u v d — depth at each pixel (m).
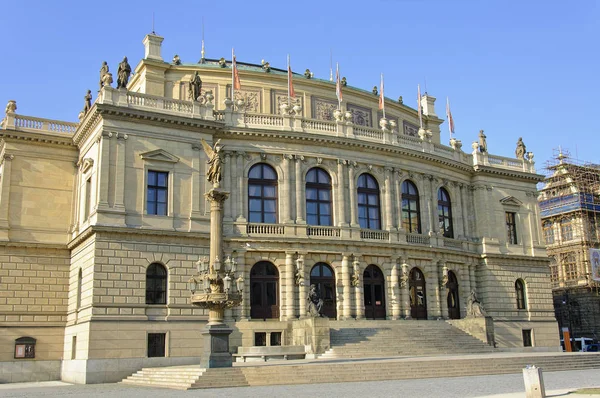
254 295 58.56
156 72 67.62
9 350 54.84
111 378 49.53
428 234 68.69
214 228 41.69
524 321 73.75
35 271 57.56
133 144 54.78
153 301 53.25
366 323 58.38
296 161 62.41
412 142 70.50
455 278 71.25
